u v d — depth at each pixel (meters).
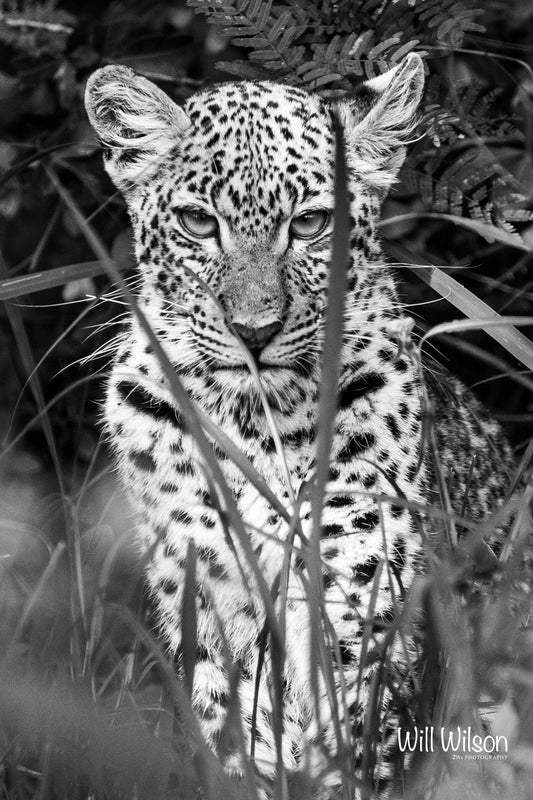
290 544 5.36
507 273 9.27
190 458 6.86
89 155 9.73
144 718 6.77
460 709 5.28
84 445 10.72
